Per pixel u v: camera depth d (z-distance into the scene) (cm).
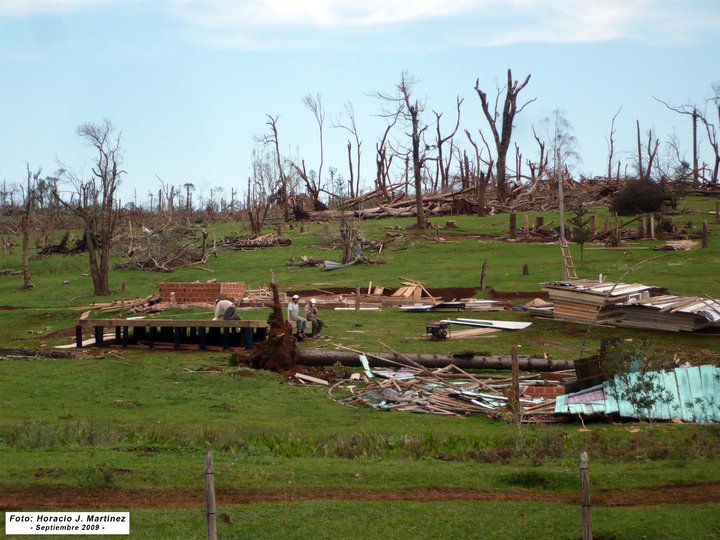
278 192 10669
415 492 1390
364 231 7425
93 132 5894
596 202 8750
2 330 4459
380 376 2834
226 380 2792
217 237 8244
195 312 4384
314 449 1756
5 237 9806
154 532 1192
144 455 1588
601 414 2186
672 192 8131
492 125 9062
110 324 3503
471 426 2186
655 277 4703
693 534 1193
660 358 2281
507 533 1206
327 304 4406
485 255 6050
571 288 3741
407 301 4525
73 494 1345
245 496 1358
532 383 2634
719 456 1639
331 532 1204
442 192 10469
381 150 10250
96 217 5947
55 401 2441
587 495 1107
